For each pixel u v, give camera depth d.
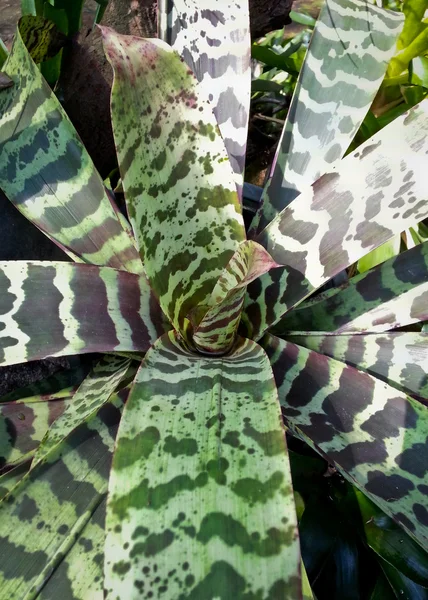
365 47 0.35
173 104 0.27
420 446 0.26
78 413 0.29
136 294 0.31
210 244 0.30
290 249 0.31
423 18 0.50
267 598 0.17
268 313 0.30
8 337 0.28
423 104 0.28
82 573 0.23
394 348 0.31
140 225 0.27
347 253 0.29
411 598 0.29
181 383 0.24
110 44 0.24
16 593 0.22
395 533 0.30
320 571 0.31
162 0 0.34
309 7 0.72
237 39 0.34
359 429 0.27
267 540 0.18
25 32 0.36
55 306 0.29
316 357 0.29
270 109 0.59
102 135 0.45
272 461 0.20
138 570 0.18
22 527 0.23
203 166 0.29
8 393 0.36
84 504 0.24
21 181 0.33
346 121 0.34
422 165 0.28
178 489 0.20
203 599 0.17
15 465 0.31
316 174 0.34
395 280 0.32
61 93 0.43
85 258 0.33
